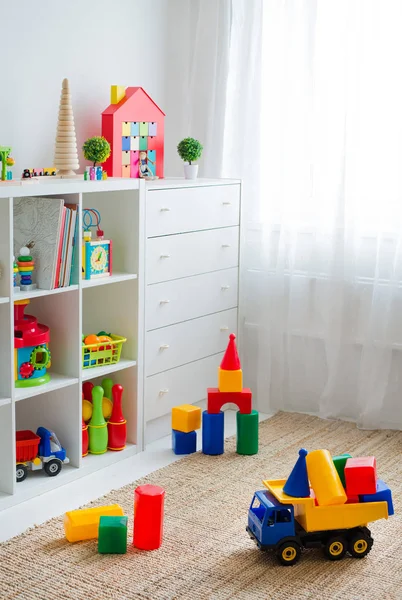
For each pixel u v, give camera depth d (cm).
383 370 369
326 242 379
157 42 396
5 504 281
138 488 256
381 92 359
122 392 335
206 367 380
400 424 374
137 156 369
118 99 360
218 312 383
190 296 363
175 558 248
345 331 380
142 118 369
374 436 362
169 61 405
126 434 337
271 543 245
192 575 239
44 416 319
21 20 325
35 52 333
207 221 367
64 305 307
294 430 368
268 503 246
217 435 334
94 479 310
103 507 264
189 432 337
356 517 246
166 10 398
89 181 305
